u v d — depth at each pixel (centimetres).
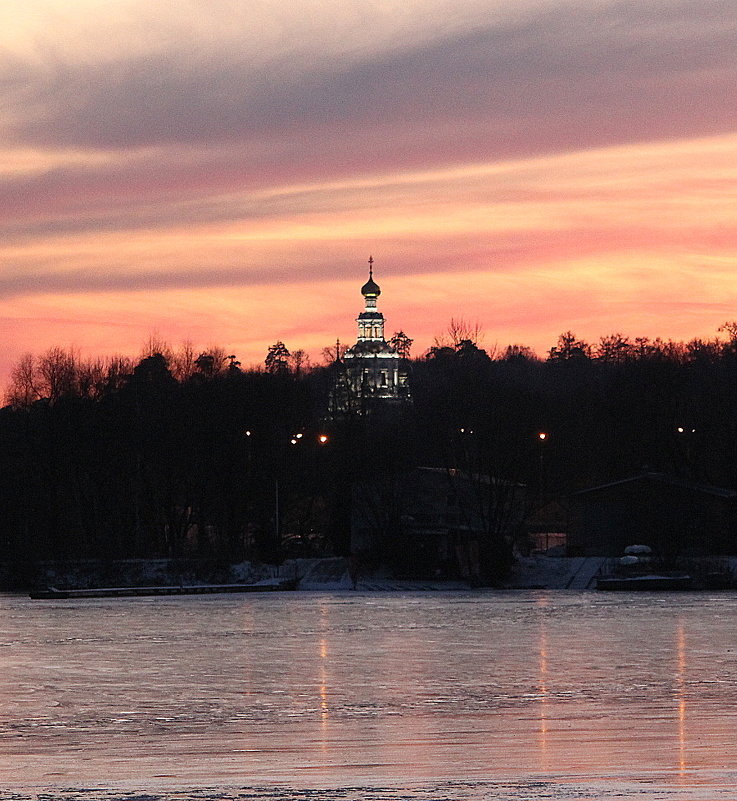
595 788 9856
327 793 9838
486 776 10769
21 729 14550
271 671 19950
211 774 11206
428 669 19988
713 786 9938
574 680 18462
